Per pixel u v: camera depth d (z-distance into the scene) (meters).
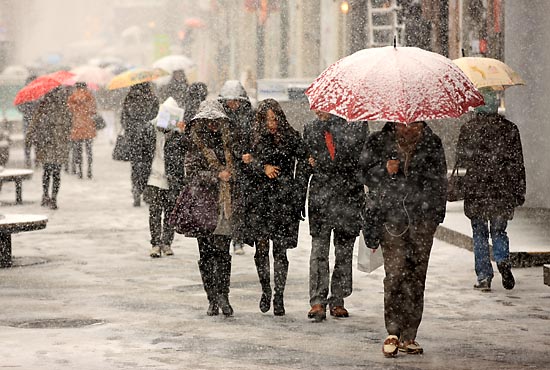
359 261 24.78
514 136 25.12
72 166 61.31
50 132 45.34
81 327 22.36
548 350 20.16
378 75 19.73
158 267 30.20
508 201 25.27
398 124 19.86
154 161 31.73
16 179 46.12
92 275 28.91
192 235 22.94
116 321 22.94
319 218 22.72
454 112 19.52
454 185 25.67
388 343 19.70
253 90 71.56
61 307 24.47
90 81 70.00
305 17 89.44
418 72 19.70
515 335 21.41
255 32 112.94
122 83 45.94
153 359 19.55
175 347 20.50
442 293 25.77
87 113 58.34
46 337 21.42
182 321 22.91
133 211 44.31
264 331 21.89
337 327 22.27
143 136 31.80
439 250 32.53
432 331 21.78
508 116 39.53
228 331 21.91
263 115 22.86
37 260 31.53
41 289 26.80
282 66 99.31
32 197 50.09
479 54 53.75
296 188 23.02
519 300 24.88
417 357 19.67
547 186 38.53
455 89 19.75
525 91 38.81
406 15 61.66
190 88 35.03
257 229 23.08
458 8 55.09
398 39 61.41
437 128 43.91
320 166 22.59
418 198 19.81
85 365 19.12
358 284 27.20
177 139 31.23
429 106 19.39
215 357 19.67
